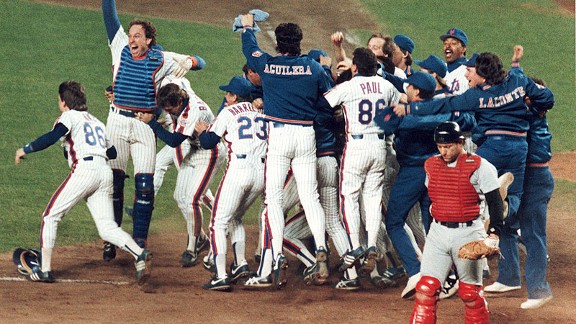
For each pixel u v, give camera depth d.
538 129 31.48
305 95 30.78
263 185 32.97
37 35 73.38
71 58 69.62
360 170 31.52
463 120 30.80
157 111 35.84
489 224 24.89
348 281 32.12
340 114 33.09
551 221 46.47
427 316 25.58
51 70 66.75
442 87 33.50
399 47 39.56
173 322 26.89
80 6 81.62
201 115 34.50
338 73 34.47
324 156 32.50
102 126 32.72
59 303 28.72
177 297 30.44
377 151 31.39
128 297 30.19
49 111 59.03
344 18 86.12
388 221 31.53
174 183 50.12
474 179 24.95
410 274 30.56
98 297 29.95
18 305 28.09
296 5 89.00
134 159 35.03
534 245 31.22
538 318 29.34
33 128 55.75
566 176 54.75
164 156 41.34
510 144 30.19
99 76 66.75
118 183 35.50
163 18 81.69
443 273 25.95
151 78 34.44
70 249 37.81
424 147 30.92
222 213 32.22
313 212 31.23
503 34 83.75
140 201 35.03
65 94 32.25
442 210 25.52
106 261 36.12
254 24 32.59
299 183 31.42
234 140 32.56
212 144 32.53
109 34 34.84
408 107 30.50
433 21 85.94
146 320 26.98
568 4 93.44
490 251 24.55
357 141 31.27
